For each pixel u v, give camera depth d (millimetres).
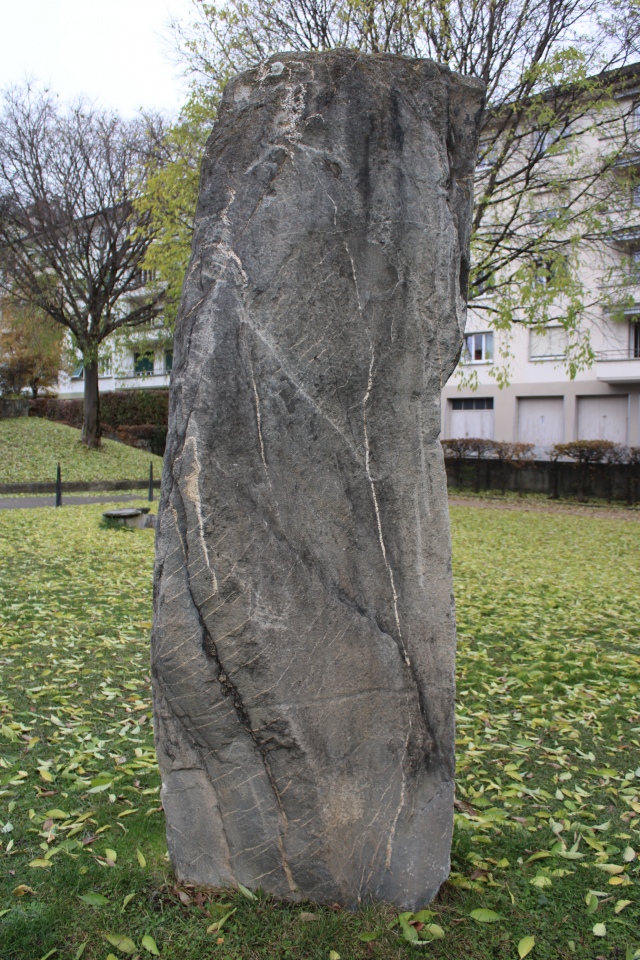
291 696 2146
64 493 16797
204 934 2084
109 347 20438
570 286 11141
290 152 2180
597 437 23578
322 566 2170
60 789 2928
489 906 2281
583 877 2453
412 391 2242
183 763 2211
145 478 19344
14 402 22891
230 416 2125
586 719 3891
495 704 4121
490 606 6473
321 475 2178
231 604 2109
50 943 2049
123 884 2305
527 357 24406
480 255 13000
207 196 2209
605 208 11914
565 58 10797
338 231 2191
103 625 5367
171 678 2148
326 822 2178
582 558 9781
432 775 2248
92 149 19062
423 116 2258
